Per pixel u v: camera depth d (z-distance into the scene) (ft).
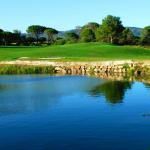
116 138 94.99
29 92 171.12
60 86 192.95
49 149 88.33
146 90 173.47
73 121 112.78
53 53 364.17
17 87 191.01
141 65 270.26
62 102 143.95
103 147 88.63
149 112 124.16
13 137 97.71
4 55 358.84
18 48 455.63
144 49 402.72
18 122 112.47
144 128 103.55
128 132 100.01
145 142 91.35
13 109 131.23
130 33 628.69
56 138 96.07
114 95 159.74
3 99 152.25
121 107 133.08
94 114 122.01
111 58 304.30
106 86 190.49
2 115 121.60
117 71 277.23
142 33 650.02
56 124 109.50
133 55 345.92
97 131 101.50
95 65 287.48
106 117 117.50
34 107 134.10
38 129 104.58
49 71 291.17
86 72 286.66
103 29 614.75
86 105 137.59
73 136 97.40
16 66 293.02
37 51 387.96
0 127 107.24
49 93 167.32
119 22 619.67
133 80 219.82
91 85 195.42
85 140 94.02
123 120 113.09
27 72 288.30
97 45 420.77
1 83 211.41
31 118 117.19
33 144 91.91
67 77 246.47
